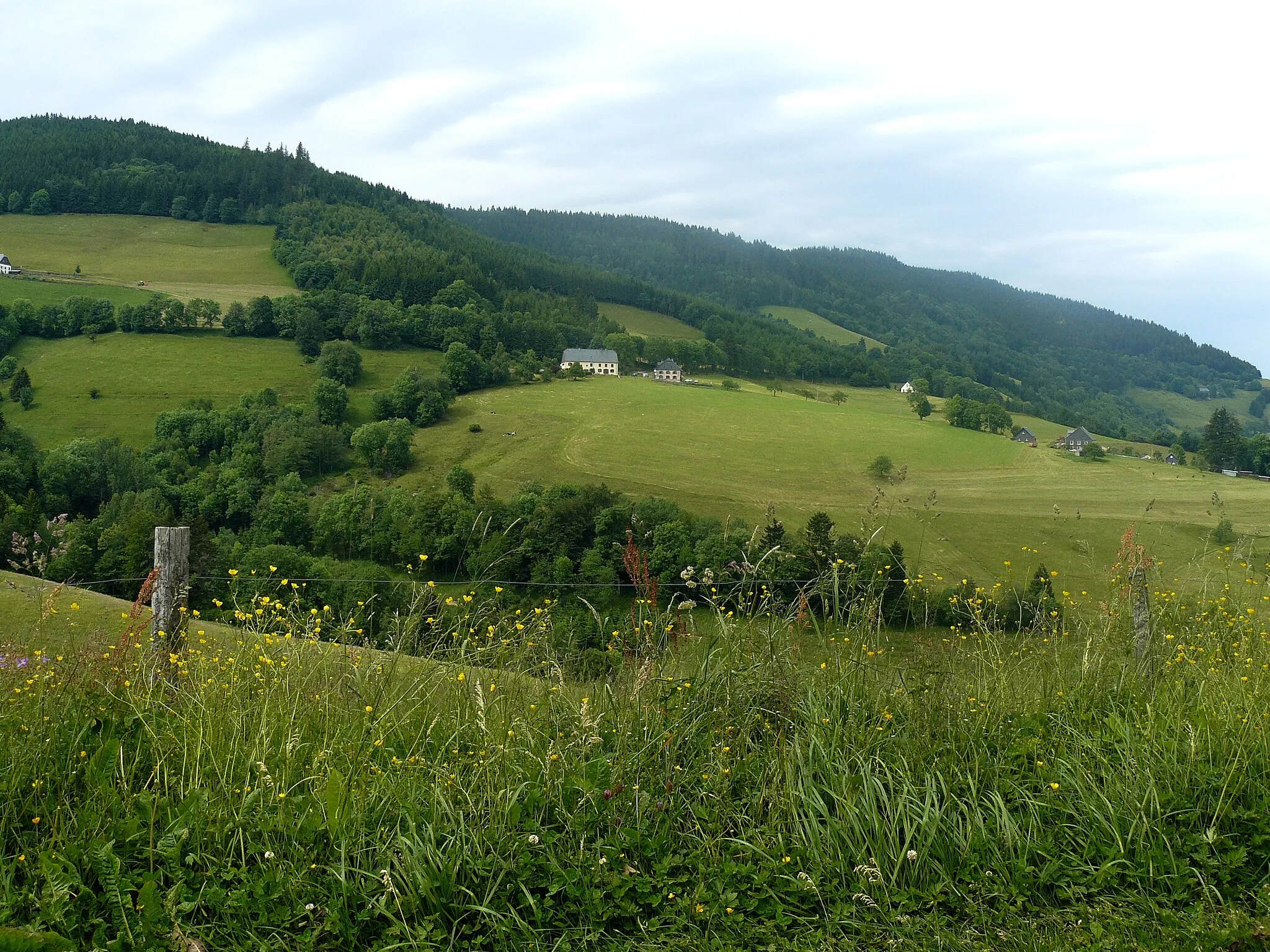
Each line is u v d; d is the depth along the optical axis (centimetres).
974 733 537
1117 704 587
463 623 614
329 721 519
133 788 457
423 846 411
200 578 809
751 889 424
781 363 15925
